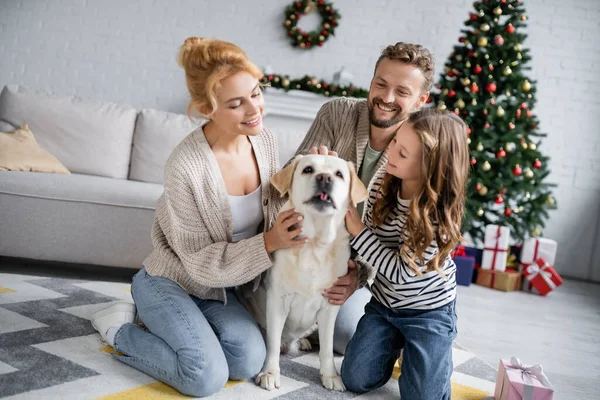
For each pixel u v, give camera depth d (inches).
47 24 205.0
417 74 76.2
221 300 70.8
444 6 207.9
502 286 159.0
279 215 64.7
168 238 70.2
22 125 132.4
